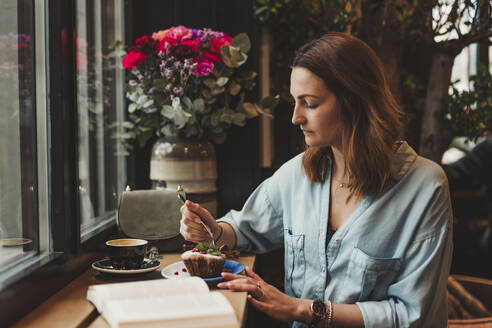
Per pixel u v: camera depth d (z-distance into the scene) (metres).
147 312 0.79
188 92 1.63
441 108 2.15
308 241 1.25
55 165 1.13
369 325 1.09
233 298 1.00
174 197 1.44
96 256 1.35
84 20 1.44
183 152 1.55
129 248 1.15
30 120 1.11
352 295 1.17
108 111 1.64
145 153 1.80
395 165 1.18
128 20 1.75
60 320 0.90
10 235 1.03
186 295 0.89
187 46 1.52
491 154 3.50
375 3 2.08
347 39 1.11
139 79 1.59
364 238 1.16
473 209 3.80
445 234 1.14
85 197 1.44
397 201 1.16
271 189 1.38
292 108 2.16
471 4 1.94
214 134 1.72
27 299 0.94
